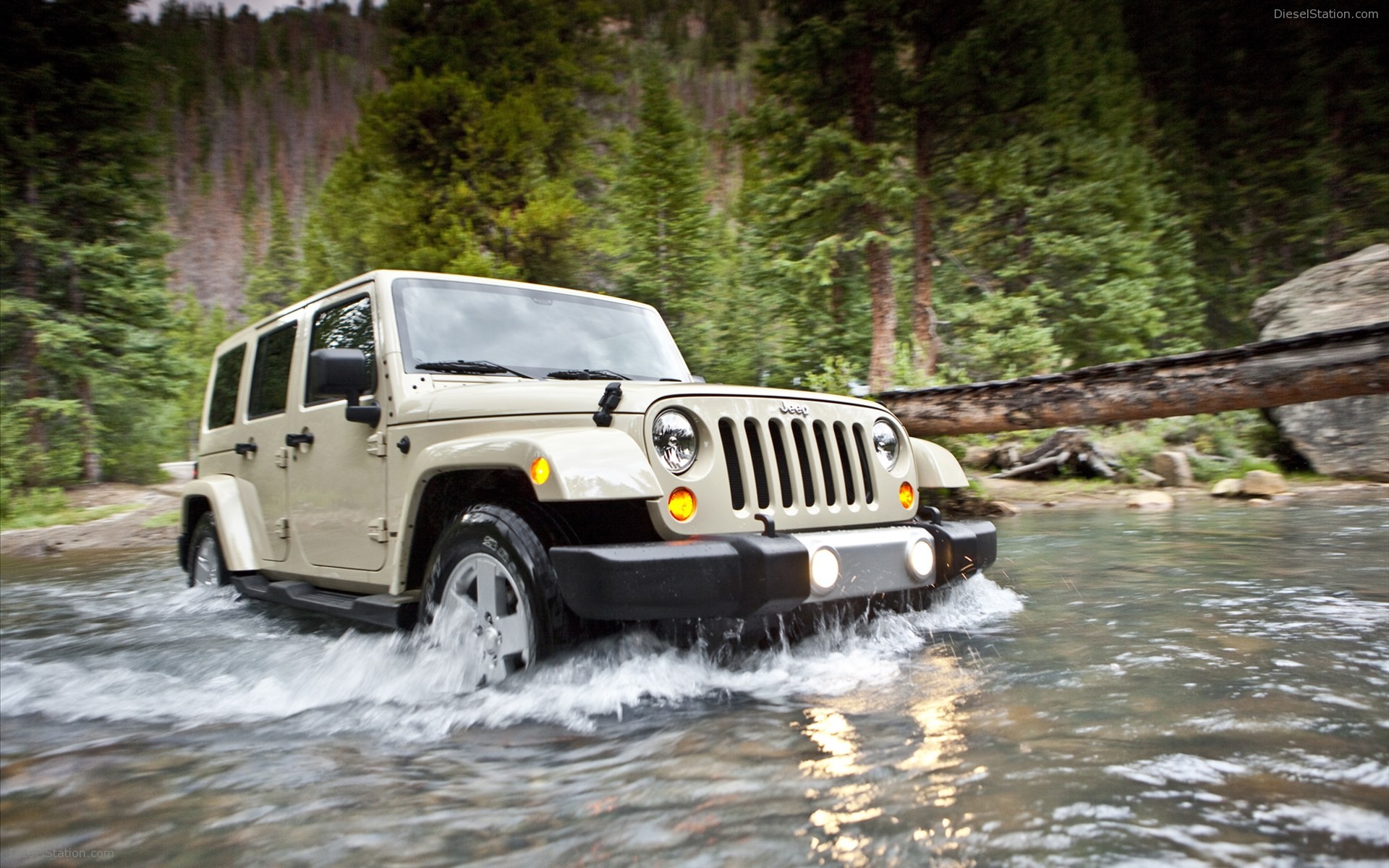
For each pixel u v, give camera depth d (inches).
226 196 7308.1
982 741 85.5
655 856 62.8
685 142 780.0
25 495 636.7
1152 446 540.7
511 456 107.3
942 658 120.6
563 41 948.0
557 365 149.6
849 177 603.8
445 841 66.6
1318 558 203.5
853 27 597.6
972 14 627.8
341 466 146.6
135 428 817.5
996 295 644.1
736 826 67.4
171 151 776.9
